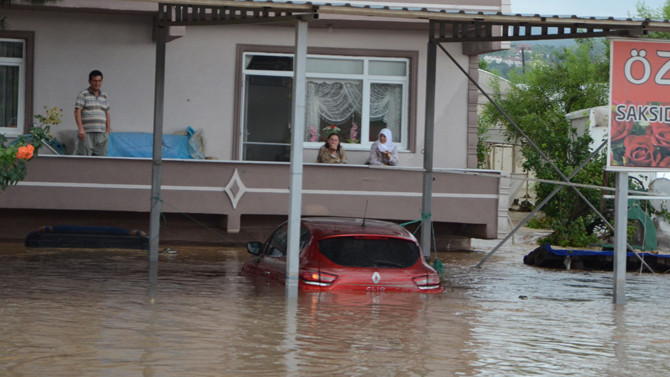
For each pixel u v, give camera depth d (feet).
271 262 41.98
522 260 60.34
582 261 55.62
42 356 25.20
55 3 61.05
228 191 59.82
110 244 55.88
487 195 61.98
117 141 64.69
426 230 51.78
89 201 58.75
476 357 27.09
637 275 53.16
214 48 67.10
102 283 39.81
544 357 27.53
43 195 58.29
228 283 40.83
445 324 32.19
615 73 39.50
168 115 66.80
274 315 32.50
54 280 40.29
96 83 61.87
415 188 61.46
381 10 37.55
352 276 37.45
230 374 23.88
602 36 42.11
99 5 62.75
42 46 65.16
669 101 39.60
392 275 38.01
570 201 66.39
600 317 35.73
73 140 64.39
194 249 58.39
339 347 27.58
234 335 28.81
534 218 93.71
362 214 61.05
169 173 59.41
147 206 59.21
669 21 39.40
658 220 59.36
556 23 39.73
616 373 25.81
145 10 63.36
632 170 39.63
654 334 32.22
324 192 60.75
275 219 63.77
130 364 24.59
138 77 66.23
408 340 29.07
